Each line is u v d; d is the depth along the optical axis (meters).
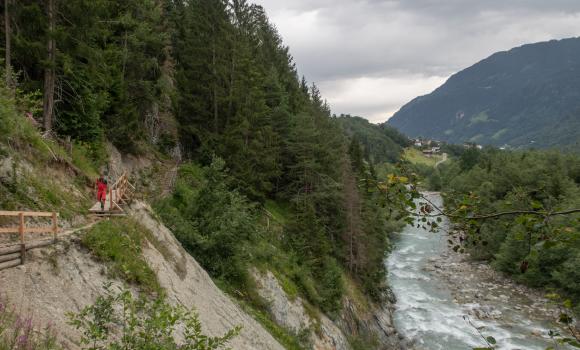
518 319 38.09
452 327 37.50
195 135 40.31
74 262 11.53
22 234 10.20
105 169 24.33
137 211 18.11
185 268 18.02
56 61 19.69
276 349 20.36
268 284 27.31
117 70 28.31
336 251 42.31
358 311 36.47
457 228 5.63
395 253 65.19
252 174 38.16
